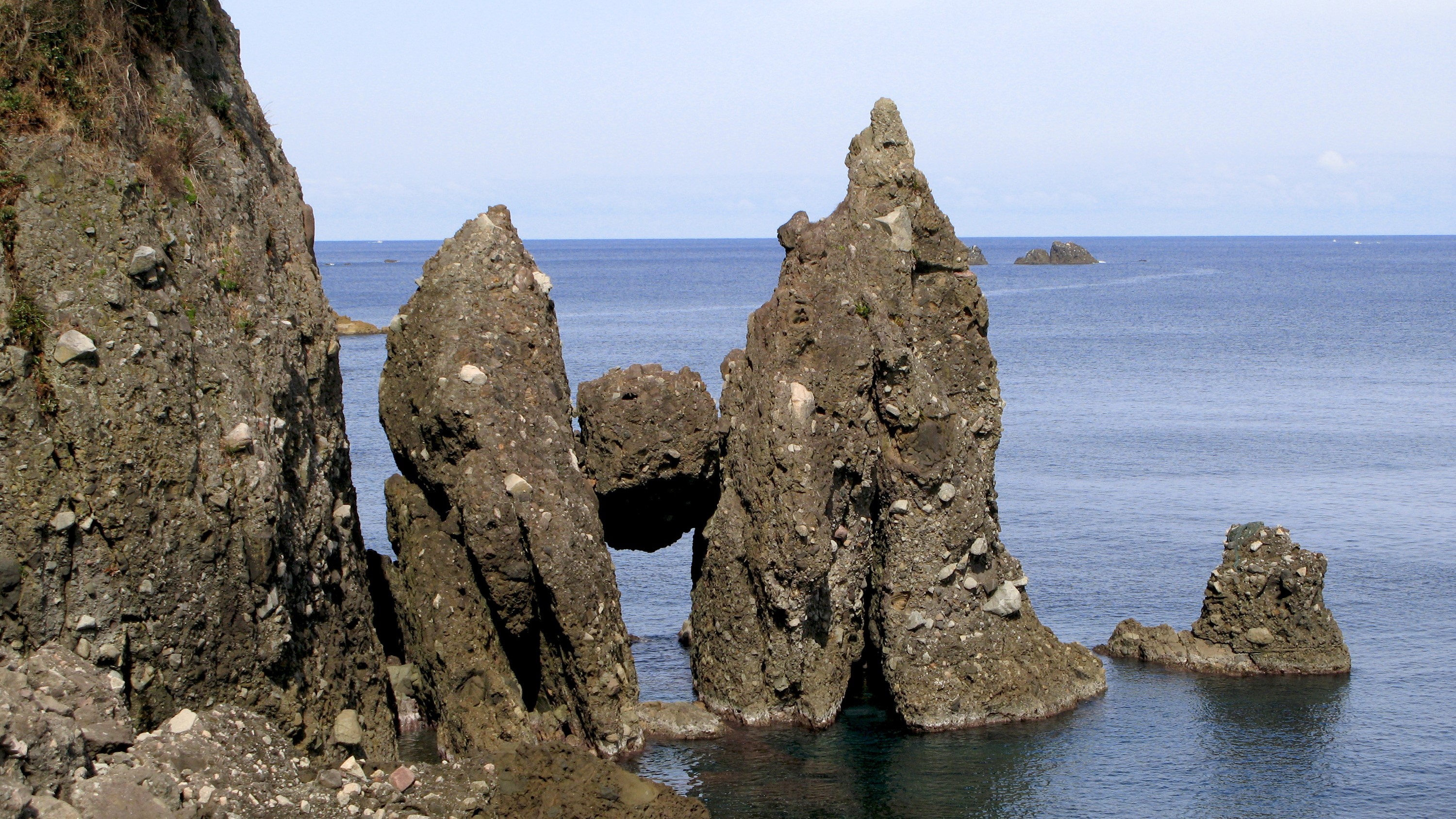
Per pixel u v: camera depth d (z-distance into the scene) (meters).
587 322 146.12
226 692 21.02
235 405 21.78
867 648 30.91
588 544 26.33
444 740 26.34
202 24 25.27
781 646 28.55
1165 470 60.19
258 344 23.06
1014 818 24.38
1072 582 40.75
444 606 26.59
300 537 23.02
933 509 28.89
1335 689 31.05
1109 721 29.09
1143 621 36.62
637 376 29.44
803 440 27.86
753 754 27.19
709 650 29.47
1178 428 73.81
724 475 29.48
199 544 20.59
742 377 29.70
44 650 19.14
